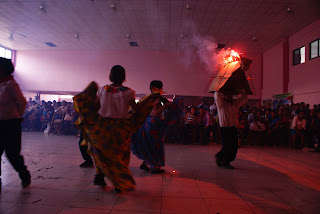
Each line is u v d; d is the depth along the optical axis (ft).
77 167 12.80
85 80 50.78
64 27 38.29
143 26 36.81
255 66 49.49
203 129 24.97
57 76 51.26
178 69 49.55
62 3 30.19
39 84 51.37
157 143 11.53
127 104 8.45
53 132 33.19
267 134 25.93
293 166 14.89
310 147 23.93
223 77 13.37
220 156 13.89
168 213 7.22
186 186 9.95
